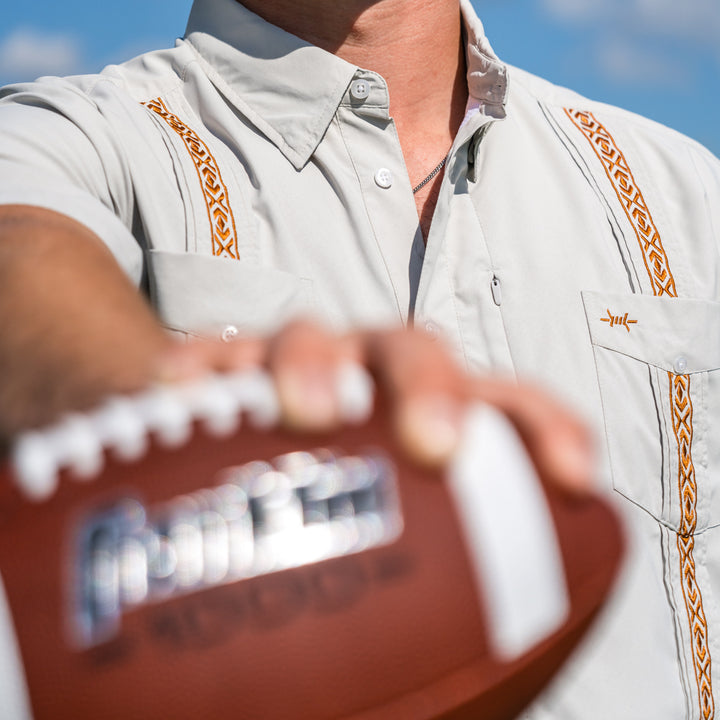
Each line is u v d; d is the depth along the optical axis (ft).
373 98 3.74
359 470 1.22
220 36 3.88
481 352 3.69
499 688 1.26
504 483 1.28
